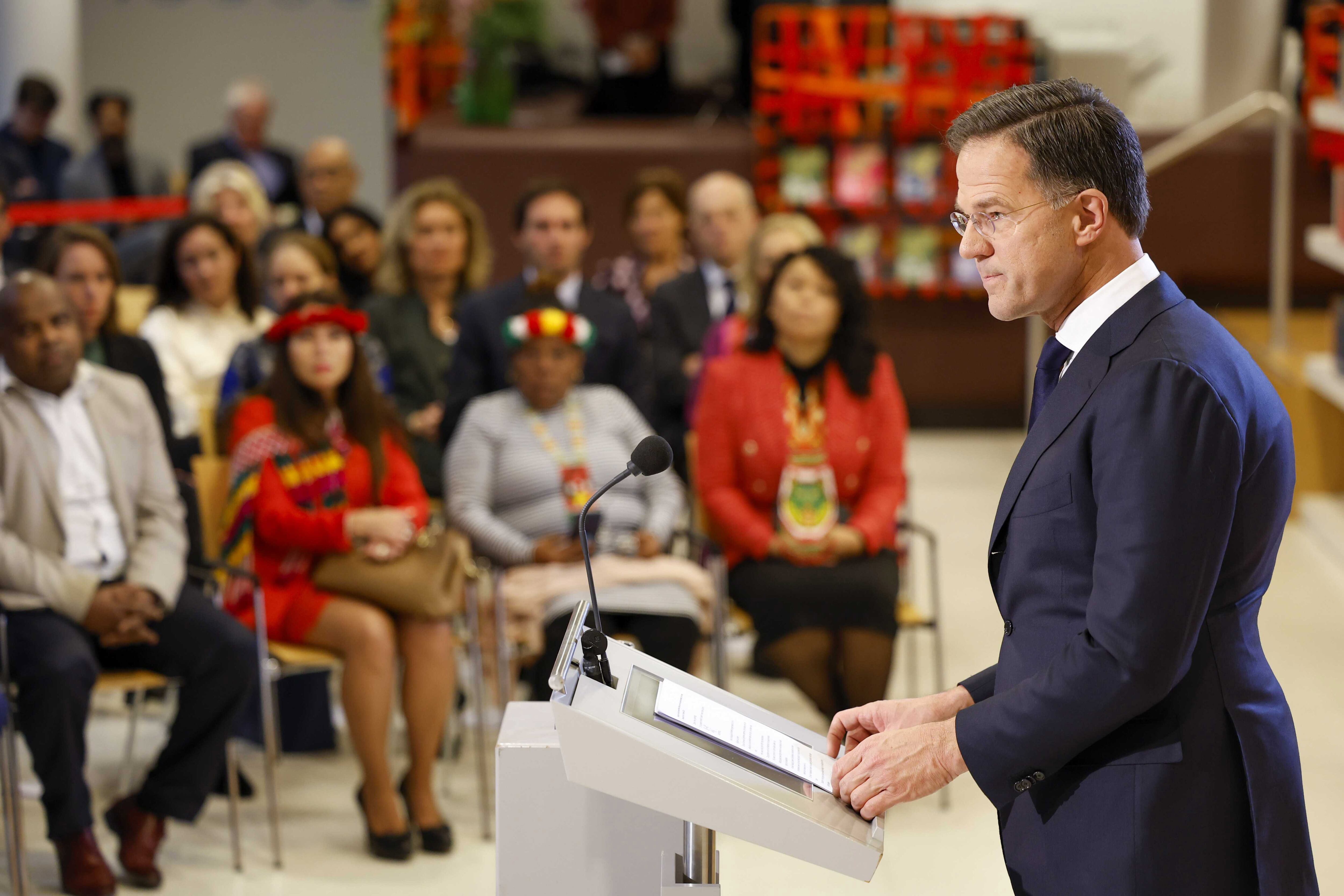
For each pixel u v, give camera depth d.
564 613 6.27
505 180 13.06
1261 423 2.79
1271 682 2.90
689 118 14.70
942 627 8.48
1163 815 2.79
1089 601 2.80
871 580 6.47
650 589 6.41
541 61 16.56
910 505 11.02
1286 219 11.11
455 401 7.77
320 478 6.14
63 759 5.32
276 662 5.82
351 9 20.08
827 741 3.12
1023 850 2.98
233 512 6.06
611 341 8.02
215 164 13.48
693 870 3.11
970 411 13.51
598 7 14.33
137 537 5.91
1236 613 2.86
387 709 5.84
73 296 7.00
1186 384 2.70
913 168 12.90
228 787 6.41
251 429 6.20
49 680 5.27
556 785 3.41
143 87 20.19
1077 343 2.90
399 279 8.64
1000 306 2.92
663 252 9.73
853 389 6.75
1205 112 13.49
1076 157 2.79
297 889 5.53
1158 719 2.83
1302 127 12.79
